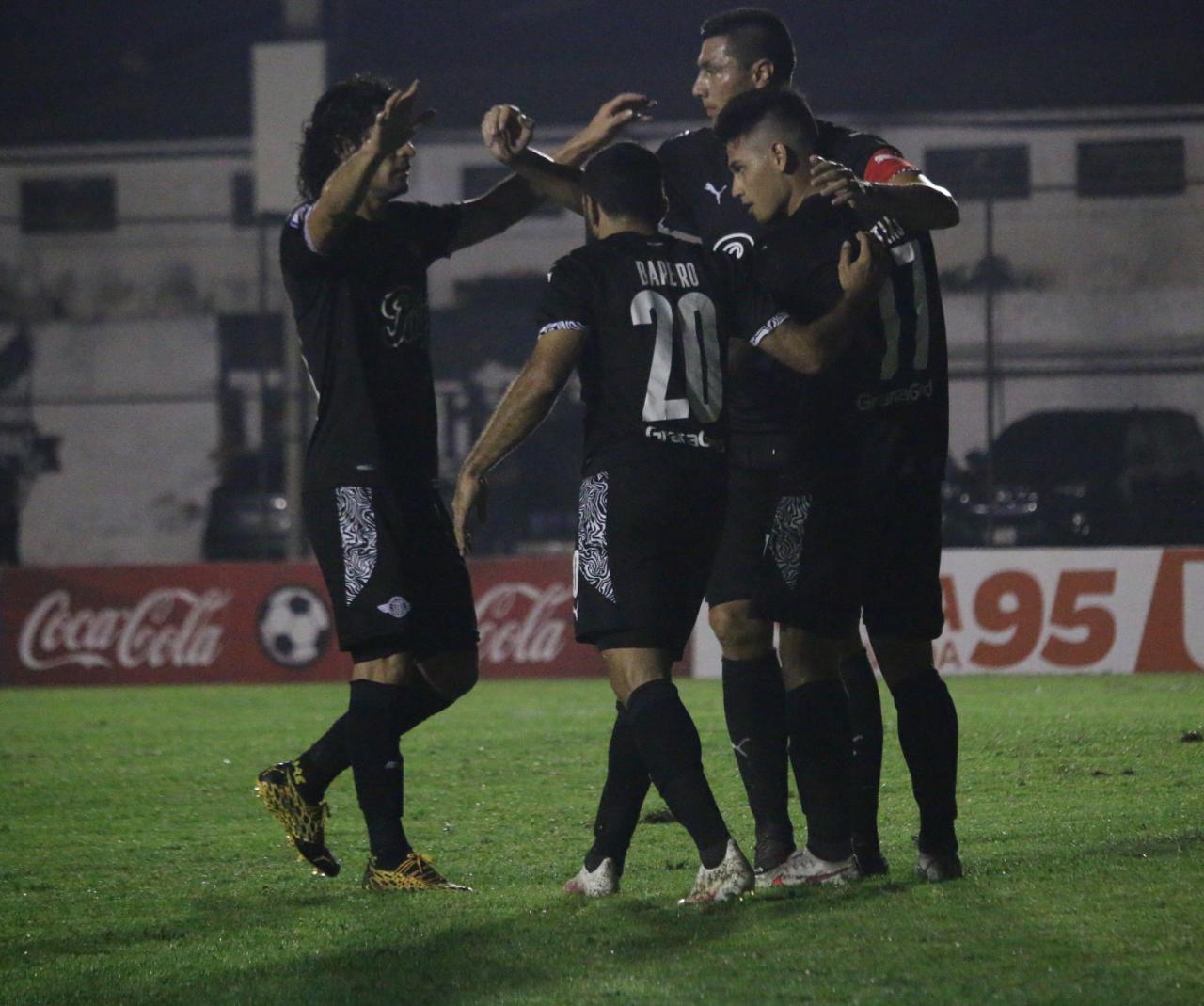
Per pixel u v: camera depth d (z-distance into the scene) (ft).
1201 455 201.87
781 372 49.44
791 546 48.47
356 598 52.06
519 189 57.98
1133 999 34.45
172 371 282.36
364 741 52.37
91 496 266.57
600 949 40.52
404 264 53.52
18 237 285.23
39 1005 37.93
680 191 56.34
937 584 50.19
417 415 53.42
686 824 45.68
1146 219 233.14
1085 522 197.57
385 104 52.85
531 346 261.03
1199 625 149.69
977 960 37.99
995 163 244.01
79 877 57.93
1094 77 265.95
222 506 237.66
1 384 281.13
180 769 93.04
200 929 46.16
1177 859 48.91
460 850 61.41
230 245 283.38
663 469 46.85
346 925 45.29
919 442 49.88
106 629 170.81
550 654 163.32
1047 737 89.86
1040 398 221.87
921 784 49.19
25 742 110.93
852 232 49.16
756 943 40.32
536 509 230.48
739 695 50.34
